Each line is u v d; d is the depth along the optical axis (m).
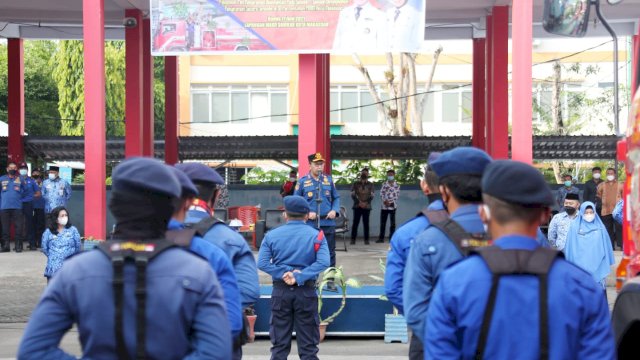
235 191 26.44
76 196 26.45
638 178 4.29
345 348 9.88
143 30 21.66
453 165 4.05
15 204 21.16
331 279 10.58
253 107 48.66
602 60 43.97
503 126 19.66
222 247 4.77
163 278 2.84
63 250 11.25
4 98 42.53
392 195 24.05
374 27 14.19
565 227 11.55
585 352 2.97
